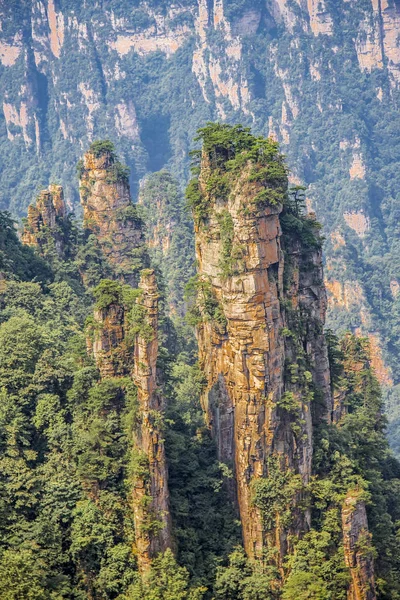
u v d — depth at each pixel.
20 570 187.00
